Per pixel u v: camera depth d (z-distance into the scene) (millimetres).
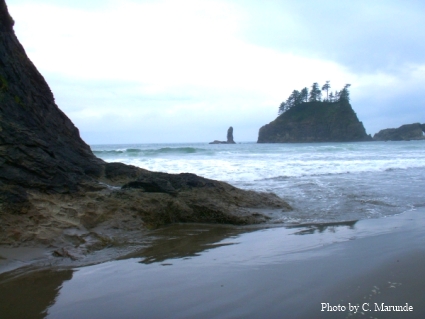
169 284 4066
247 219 7613
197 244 5934
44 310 3449
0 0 6805
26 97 7164
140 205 7266
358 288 3848
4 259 4664
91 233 5871
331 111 120500
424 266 4465
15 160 5906
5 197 5426
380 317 3234
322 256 5055
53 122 8164
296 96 131875
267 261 4887
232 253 5344
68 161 8242
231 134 143500
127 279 4250
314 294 3717
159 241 6145
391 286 3887
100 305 3547
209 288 3928
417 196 10734
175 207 7684
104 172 9406
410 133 130125
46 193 6258
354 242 5836
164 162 21438
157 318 3273
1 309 3467
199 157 27172
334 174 16703
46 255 5000
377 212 8641
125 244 5875
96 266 4766
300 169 18438
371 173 17297
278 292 3785
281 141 123500
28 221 5469
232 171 17094
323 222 7691
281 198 9914
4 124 6027
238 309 3412
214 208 7746
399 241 5801
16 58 7145
